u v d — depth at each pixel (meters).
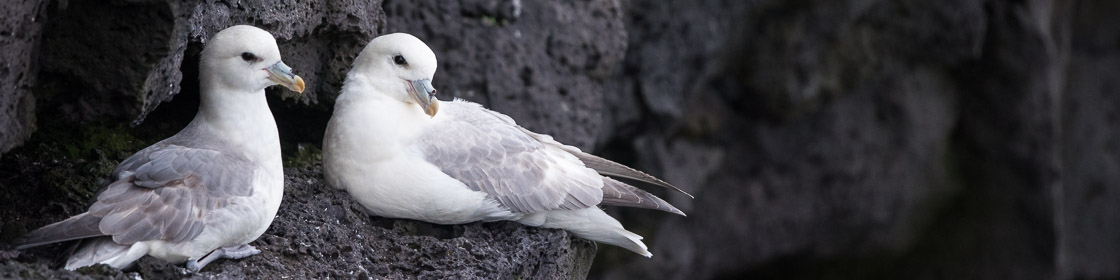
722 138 15.34
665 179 14.52
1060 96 17.67
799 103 15.16
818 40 14.94
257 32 7.39
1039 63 16.39
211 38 7.87
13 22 6.71
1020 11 16.09
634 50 13.77
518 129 9.14
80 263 6.56
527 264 8.48
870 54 15.39
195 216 6.85
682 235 15.52
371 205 8.54
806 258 16.95
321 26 9.25
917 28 15.47
